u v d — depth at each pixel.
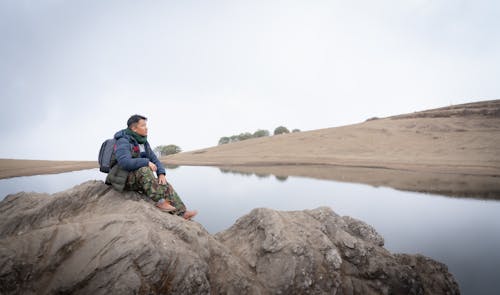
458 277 6.48
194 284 2.72
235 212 13.06
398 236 9.61
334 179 24.62
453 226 10.70
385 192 18.39
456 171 27.94
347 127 80.00
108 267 2.43
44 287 2.31
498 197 16.38
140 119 3.70
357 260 3.97
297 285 3.40
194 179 26.52
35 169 39.41
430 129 63.78
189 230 3.24
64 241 2.54
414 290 3.95
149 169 3.61
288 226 4.17
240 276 3.29
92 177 29.38
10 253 2.35
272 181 24.16
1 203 3.46
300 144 66.38
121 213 3.15
